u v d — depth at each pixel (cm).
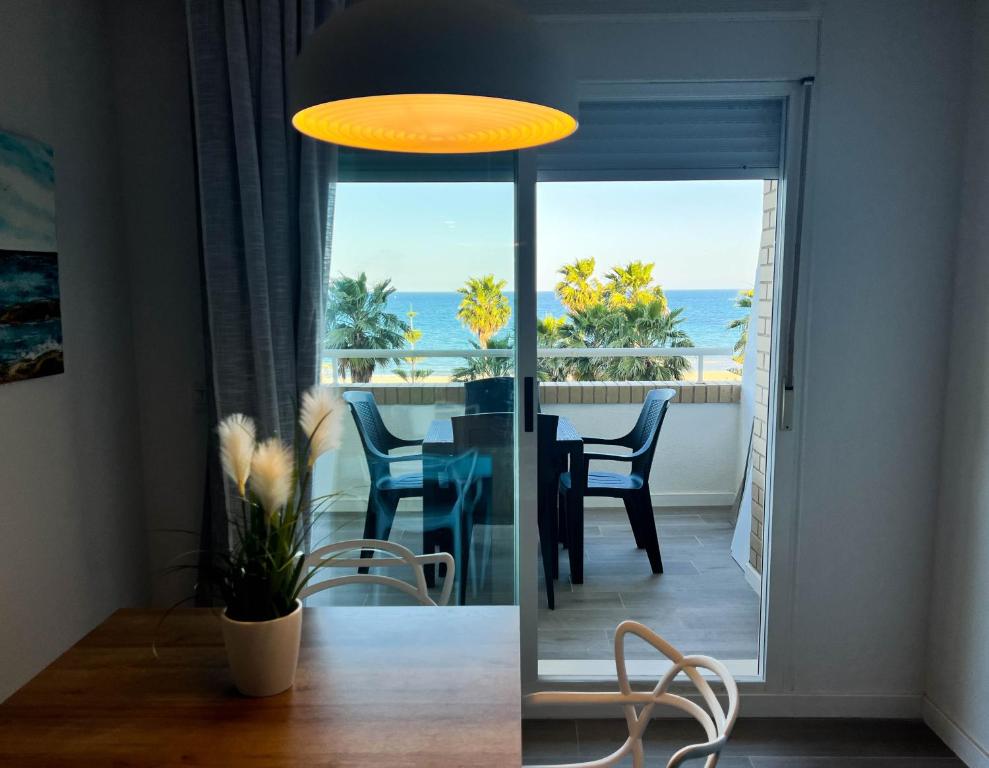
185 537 267
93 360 238
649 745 246
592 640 311
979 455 229
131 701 138
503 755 121
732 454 493
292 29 225
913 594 257
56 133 220
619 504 495
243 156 227
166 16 244
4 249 195
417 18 96
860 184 240
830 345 247
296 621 141
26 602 210
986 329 225
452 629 168
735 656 296
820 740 248
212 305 237
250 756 121
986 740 227
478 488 262
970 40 232
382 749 123
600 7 234
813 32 234
